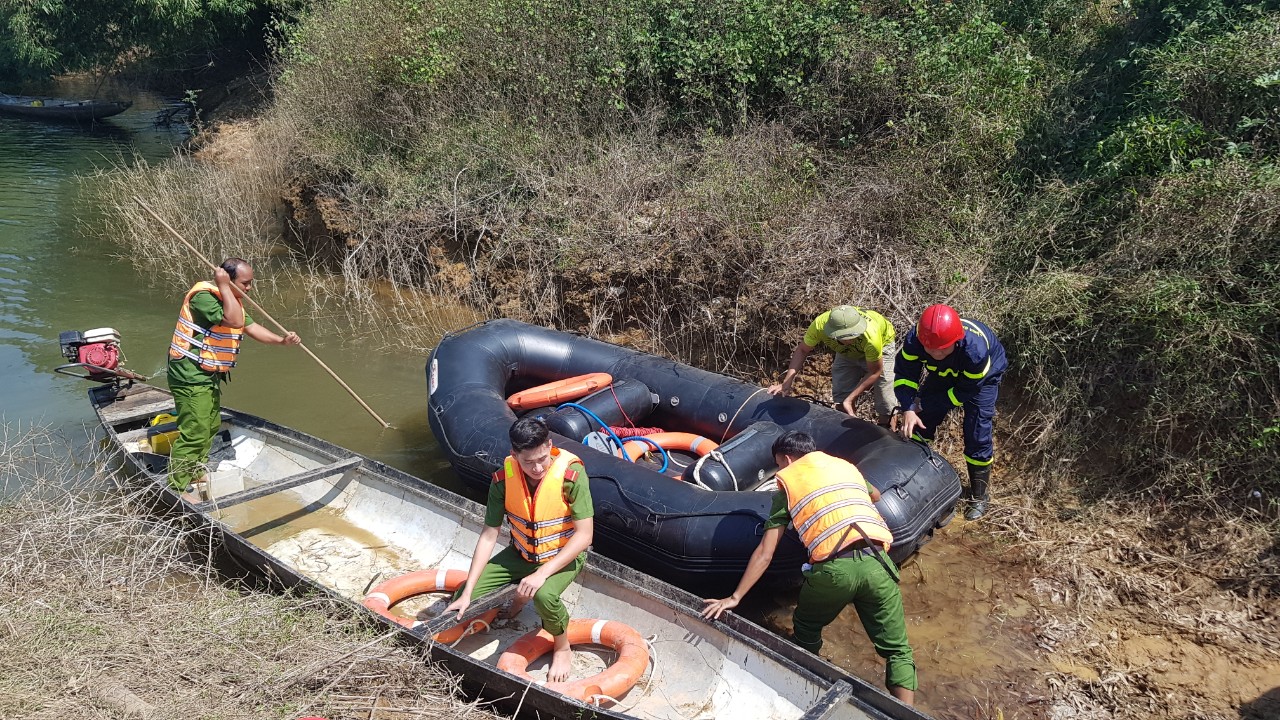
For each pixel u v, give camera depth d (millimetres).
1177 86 6047
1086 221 6059
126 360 7719
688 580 4566
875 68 7805
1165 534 4812
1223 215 5148
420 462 6137
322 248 10594
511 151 9094
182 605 4148
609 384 6059
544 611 3764
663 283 7484
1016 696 3896
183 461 5328
